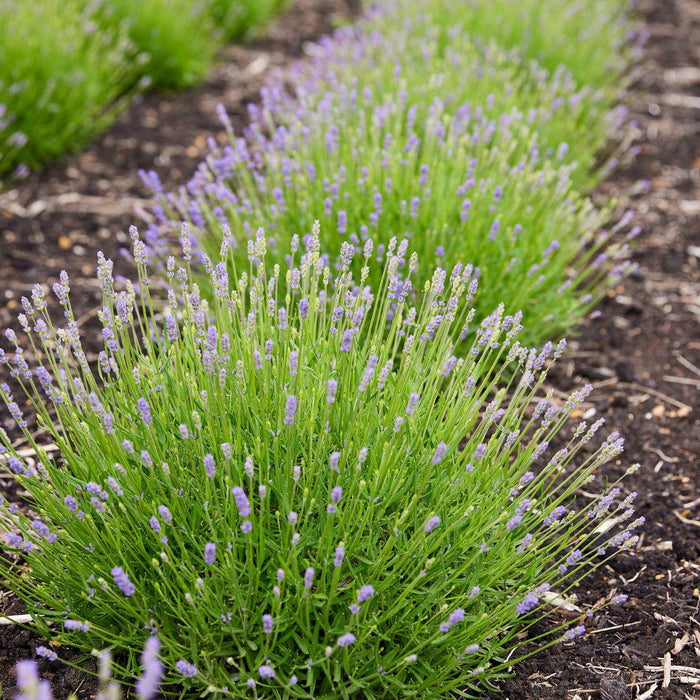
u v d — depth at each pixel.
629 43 8.40
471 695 2.44
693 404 3.89
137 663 2.40
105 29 6.87
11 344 4.03
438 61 5.60
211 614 2.20
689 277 4.93
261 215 3.88
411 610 2.30
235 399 2.44
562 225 4.14
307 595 2.10
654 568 3.01
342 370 2.41
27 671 1.37
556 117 5.62
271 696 2.25
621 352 4.27
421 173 3.72
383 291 3.67
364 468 2.42
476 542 2.45
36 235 5.04
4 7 5.92
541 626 2.77
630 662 2.63
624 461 3.53
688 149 6.43
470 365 2.62
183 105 6.84
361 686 2.20
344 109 4.41
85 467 2.45
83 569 2.32
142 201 5.46
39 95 5.75
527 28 6.67
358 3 9.65
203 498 2.33
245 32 8.34
